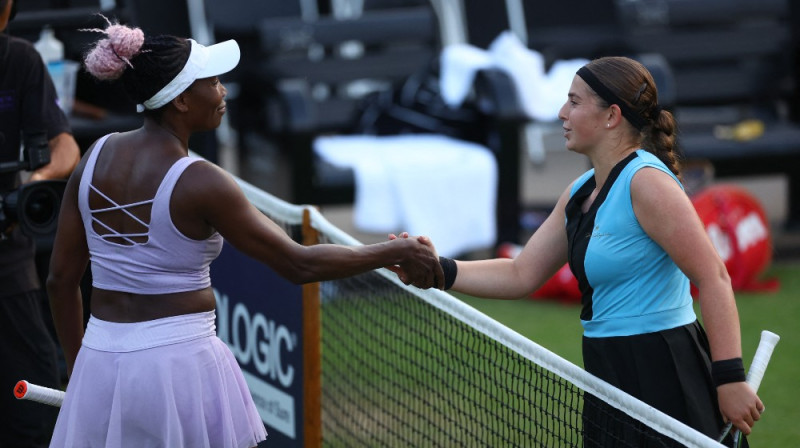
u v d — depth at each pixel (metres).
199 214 11.16
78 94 21.75
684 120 35.09
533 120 30.36
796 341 24.30
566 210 12.05
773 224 34.69
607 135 11.59
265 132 30.19
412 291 13.52
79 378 11.58
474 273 12.79
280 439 16.95
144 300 11.38
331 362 19.66
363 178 28.27
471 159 29.08
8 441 15.43
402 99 32.75
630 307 11.43
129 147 11.43
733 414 10.70
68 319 12.38
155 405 11.21
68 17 18.67
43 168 15.41
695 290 26.67
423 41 33.31
